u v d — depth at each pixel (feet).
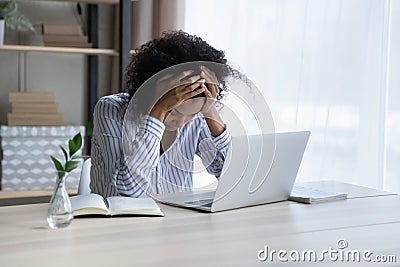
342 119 9.39
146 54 6.20
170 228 4.78
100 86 11.24
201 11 10.77
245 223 4.99
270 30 10.14
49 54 10.85
